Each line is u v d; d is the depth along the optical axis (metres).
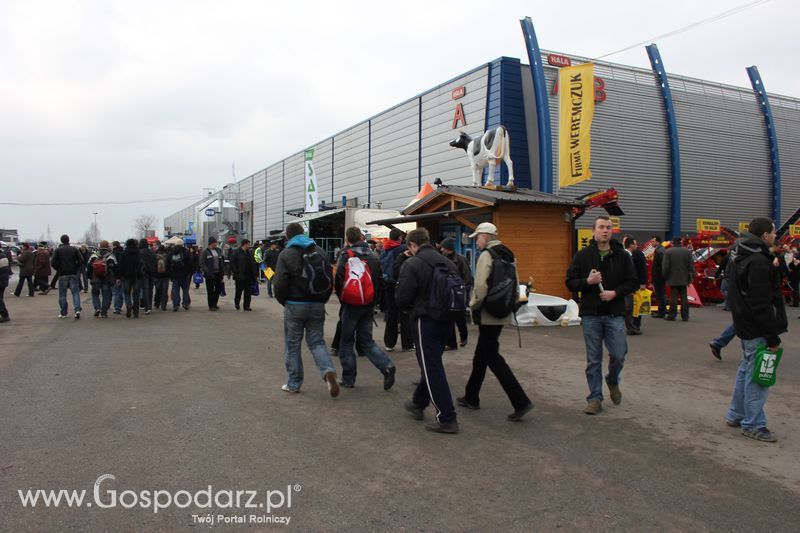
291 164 43.66
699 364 7.56
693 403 5.72
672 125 22.30
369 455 4.24
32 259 17.75
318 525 3.17
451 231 13.15
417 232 5.02
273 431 4.75
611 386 5.48
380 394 6.02
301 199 41.59
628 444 4.54
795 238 18.45
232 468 3.95
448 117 22.97
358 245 6.88
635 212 21.83
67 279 12.12
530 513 3.33
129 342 9.06
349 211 21.11
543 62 20.05
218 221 45.91
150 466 3.96
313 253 5.80
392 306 8.61
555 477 3.87
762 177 25.17
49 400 5.59
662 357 8.02
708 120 23.80
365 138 30.80
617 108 21.53
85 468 3.91
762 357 4.55
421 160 25.02
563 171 17.02
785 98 26.30
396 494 3.57
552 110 20.11
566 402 5.75
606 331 5.39
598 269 5.27
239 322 11.70
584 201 12.09
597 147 21.03
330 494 3.56
